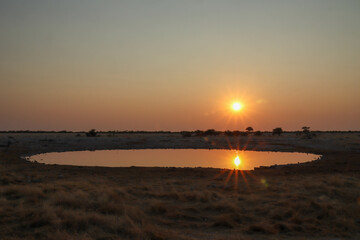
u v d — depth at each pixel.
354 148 53.81
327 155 45.19
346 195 15.84
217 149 64.50
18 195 15.20
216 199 15.15
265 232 10.71
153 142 77.81
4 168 27.89
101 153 53.38
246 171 28.09
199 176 24.64
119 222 10.74
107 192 15.52
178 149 64.62
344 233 10.58
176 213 12.67
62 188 16.95
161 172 27.06
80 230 10.10
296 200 14.62
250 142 77.75
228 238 9.77
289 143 71.75
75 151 57.69
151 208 13.20
